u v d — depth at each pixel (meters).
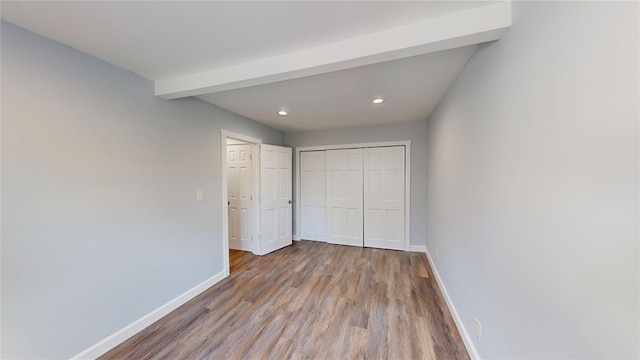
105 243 1.81
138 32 1.46
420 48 1.42
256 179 3.93
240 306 2.40
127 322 1.94
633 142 0.60
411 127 4.04
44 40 1.50
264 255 3.93
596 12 0.70
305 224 4.85
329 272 3.23
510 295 1.20
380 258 3.76
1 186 1.33
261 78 1.85
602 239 0.68
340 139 4.49
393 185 4.21
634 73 0.59
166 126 2.31
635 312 0.60
